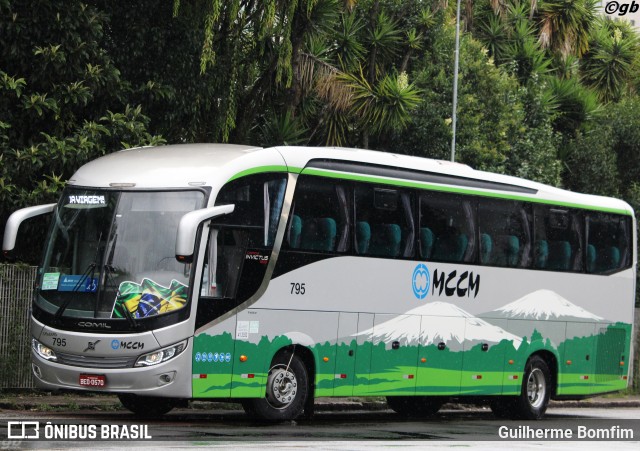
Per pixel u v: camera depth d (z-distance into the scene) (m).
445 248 19.16
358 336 17.47
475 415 22.67
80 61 21.27
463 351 19.47
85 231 15.30
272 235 16.12
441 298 19.05
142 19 22.97
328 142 31.34
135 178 15.37
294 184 16.55
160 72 23.38
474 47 35.41
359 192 17.66
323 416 19.92
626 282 23.22
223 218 15.40
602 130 38.16
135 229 15.09
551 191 21.62
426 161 19.23
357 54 31.47
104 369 14.73
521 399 20.88
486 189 20.12
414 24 34.28
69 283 15.13
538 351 21.42
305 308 16.59
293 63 28.66
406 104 30.27
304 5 27.81
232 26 24.97
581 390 22.12
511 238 20.59
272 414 16.25
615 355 22.92
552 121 39.50
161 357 14.70
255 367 15.84
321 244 16.92
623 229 23.28
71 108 21.62
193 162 15.66
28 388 19.23
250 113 28.95
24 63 20.89
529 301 20.88
